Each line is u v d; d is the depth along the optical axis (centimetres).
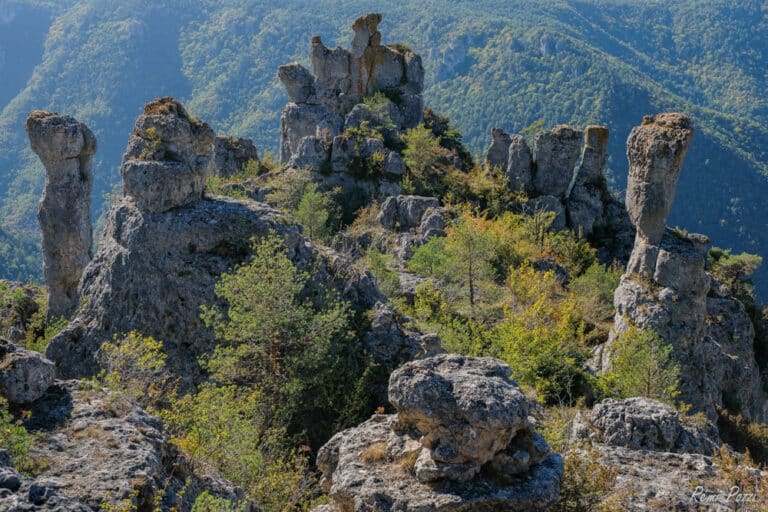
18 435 1412
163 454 1571
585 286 5009
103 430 1543
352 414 2714
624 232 6488
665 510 1630
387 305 3228
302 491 2005
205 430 1980
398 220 5803
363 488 1421
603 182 6681
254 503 1773
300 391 2734
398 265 4925
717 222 18150
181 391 2902
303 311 2772
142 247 3052
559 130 6575
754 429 3600
